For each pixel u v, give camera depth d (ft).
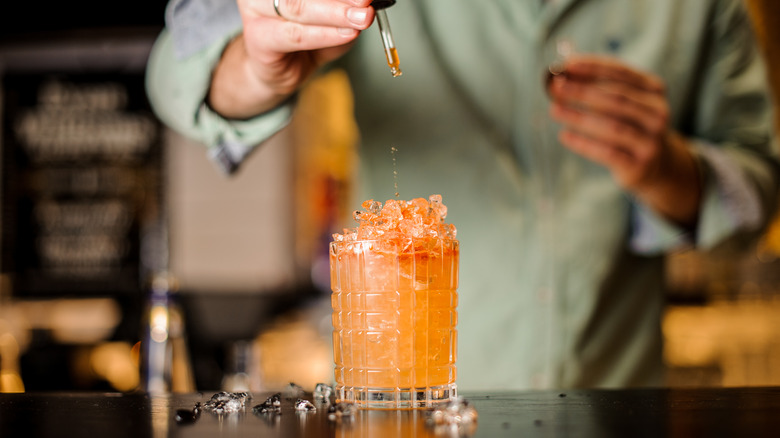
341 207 12.69
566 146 3.39
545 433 2.02
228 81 2.98
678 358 7.08
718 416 2.18
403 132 3.47
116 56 10.12
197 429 2.08
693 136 3.61
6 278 10.14
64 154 10.25
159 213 10.05
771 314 7.07
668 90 3.49
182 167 10.05
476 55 3.44
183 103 3.08
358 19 2.40
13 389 3.74
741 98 3.52
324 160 12.13
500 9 3.44
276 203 9.78
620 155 3.14
